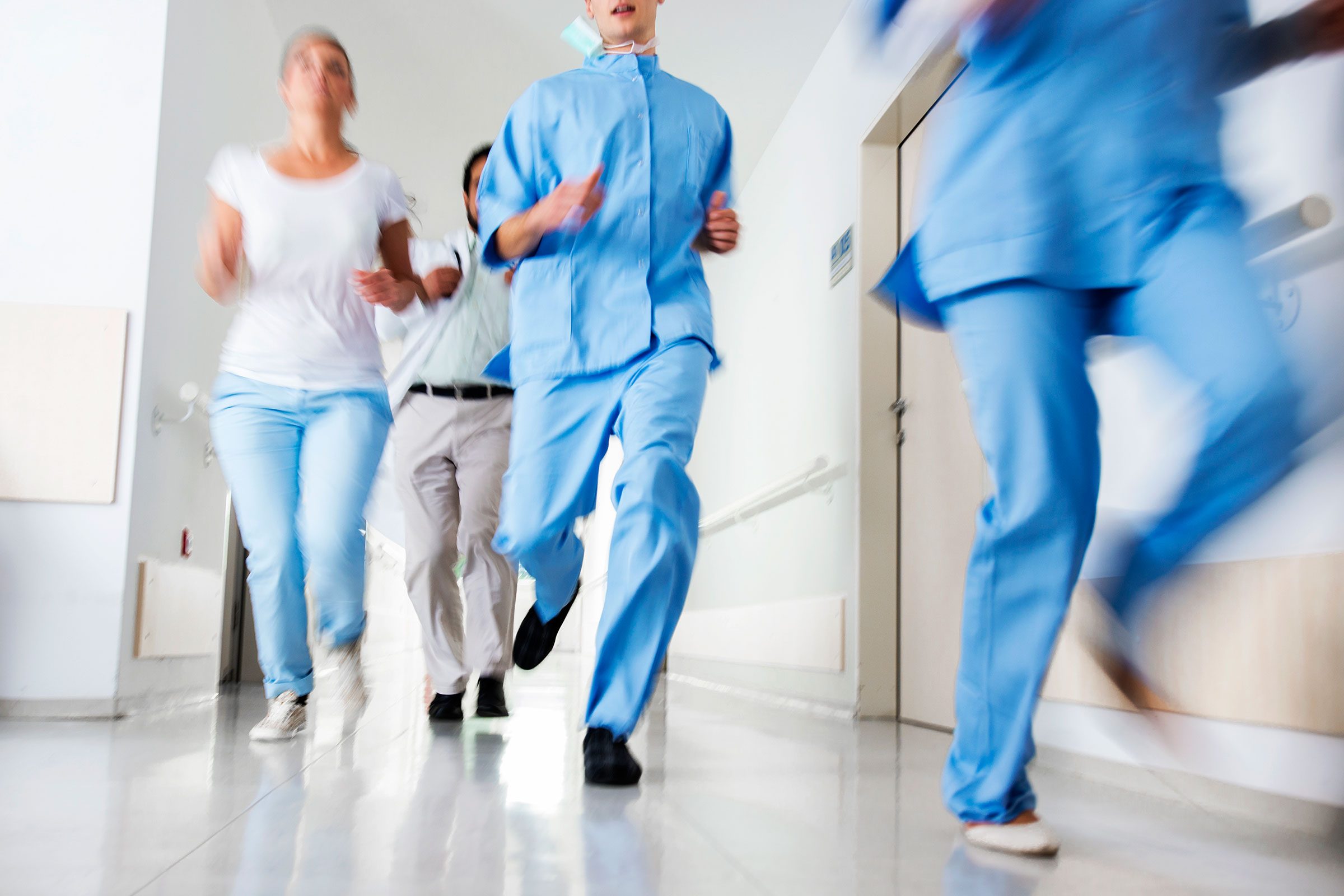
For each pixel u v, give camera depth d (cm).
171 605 364
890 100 353
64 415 323
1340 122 150
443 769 199
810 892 111
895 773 211
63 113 337
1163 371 192
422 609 319
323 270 261
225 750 229
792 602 436
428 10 482
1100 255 131
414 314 325
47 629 316
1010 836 135
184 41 365
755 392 534
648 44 227
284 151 265
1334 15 128
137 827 137
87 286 331
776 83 471
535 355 211
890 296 160
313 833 135
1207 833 155
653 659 187
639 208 213
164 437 357
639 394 203
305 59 261
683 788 183
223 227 262
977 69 142
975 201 138
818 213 436
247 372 258
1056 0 134
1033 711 135
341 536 258
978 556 138
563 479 210
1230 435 115
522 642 269
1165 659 187
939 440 333
